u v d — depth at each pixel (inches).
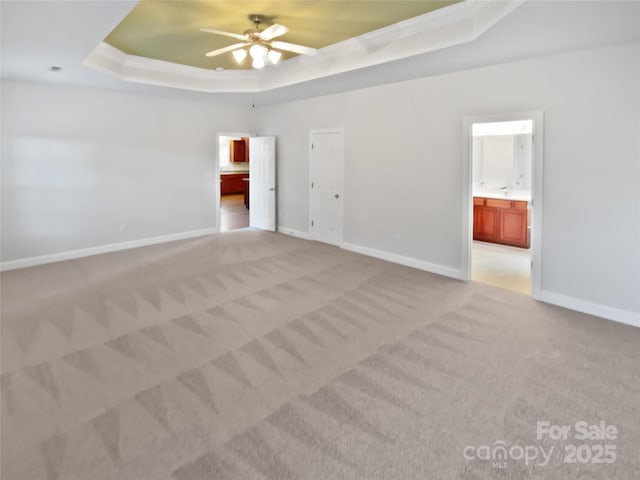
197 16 149.1
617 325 139.2
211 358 116.6
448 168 190.7
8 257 207.3
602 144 142.1
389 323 140.7
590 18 110.9
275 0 135.5
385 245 225.6
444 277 194.2
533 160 159.0
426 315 147.8
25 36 132.5
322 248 252.4
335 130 247.6
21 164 208.1
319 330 135.0
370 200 230.7
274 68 227.9
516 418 90.5
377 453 80.0
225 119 293.1
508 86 164.6
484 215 273.6
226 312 149.7
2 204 203.6
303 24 158.7
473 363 113.7
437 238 199.3
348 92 236.5
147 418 90.5
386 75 192.5
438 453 80.0
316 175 267.0
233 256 232.8
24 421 89.2
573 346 123.5
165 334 131.5
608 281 145.1
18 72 185.3
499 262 223.0
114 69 199.2
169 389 101.6
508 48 143.4
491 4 120.5
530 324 139.7
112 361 114.7
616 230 141.9
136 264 215.5
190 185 279.6
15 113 204.1
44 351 120.2
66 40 136.9
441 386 102.7
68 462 77.5
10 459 78.1
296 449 81.1
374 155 225.0
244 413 92.4
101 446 81.8
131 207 252.1
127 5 107.5
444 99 188.5
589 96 143.4
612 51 137.4
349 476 74.3
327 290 174.4
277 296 166.6
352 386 102.8
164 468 76.2
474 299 164.2
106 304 157.5
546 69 153.2
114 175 242.5
